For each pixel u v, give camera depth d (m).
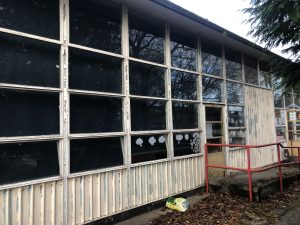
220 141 8.01
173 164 6.30
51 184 4.12
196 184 6.87
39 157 4.09
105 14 5.25
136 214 5.34
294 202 6.09
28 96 4.05
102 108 5.01
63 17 4.50
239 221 4.95
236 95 8.95
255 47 8.73
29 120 4.03
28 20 4.12
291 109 12.45
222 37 7.75
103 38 5.15
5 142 3.74
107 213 4.83
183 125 6.79
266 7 5.95
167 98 6.34
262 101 10.41
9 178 3.77
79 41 4.75
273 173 7.80
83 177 4.53
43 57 4.26
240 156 8.73
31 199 3.89
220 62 8.31
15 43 3.97
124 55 5.43
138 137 5.61
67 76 4.44
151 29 6.21
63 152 4.30
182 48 7.01
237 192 6.38
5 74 3.83
